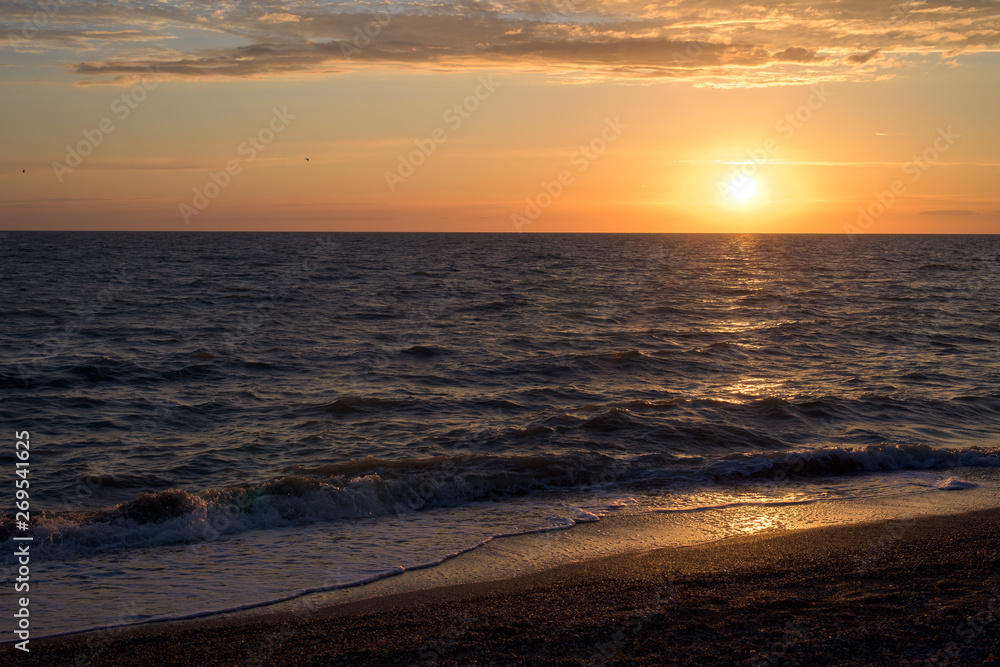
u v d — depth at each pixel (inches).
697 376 787.4
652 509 364.5
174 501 344.2
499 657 199.0
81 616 234.5
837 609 230.1
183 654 205.3
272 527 338.6
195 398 670.5
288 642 212.4
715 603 237.9
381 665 195.8
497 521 346.9
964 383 734.5
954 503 372.2
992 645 201.0
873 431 548.4
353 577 271.3
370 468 417.1
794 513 355.9
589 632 215.9
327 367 837.8
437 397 671.8
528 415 604.4
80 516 330.3
